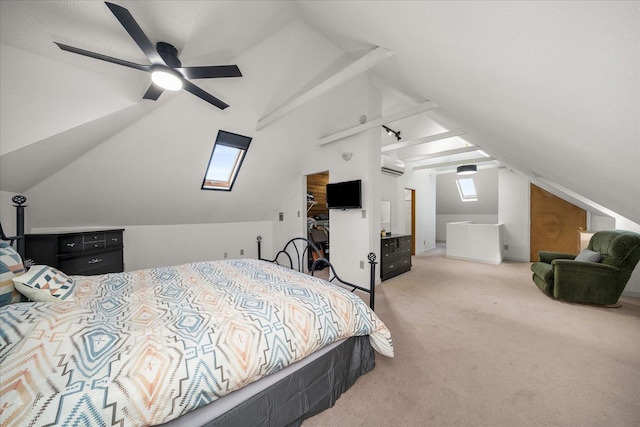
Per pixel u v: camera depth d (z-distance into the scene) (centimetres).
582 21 66
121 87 224
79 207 316
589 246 340
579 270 295
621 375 172
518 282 404
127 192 332
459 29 109
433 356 198
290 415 131
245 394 116
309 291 164
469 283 399
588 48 73
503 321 259
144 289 162
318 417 142
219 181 415
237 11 187
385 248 413
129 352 95
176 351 99
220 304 139
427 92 243
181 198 388
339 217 405
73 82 204
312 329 135
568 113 115
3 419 70
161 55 167
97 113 215
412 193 680
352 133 366
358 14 167
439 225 973
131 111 240
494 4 81
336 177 413
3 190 235
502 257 577
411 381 170
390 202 587
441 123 386
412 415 142
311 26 262
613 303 281
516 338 224
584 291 293
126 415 82
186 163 344
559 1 65
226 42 218
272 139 391
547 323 253
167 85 192
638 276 320
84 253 295
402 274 456
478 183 788
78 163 268
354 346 171
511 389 161
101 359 90
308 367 140
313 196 581
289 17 243
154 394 87
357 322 161
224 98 296
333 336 144
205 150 345
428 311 286
